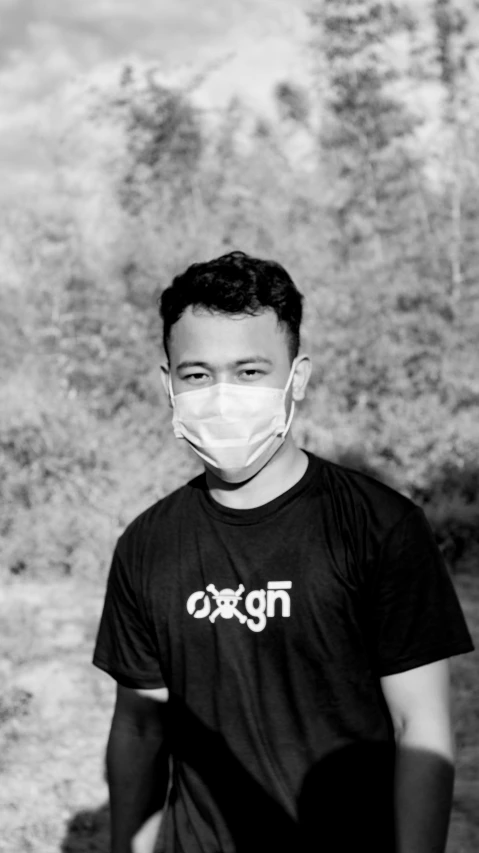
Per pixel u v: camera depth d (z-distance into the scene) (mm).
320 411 11656
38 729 5605
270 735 2137
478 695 5871
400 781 2055
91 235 14297
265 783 2143
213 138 15242
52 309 12758
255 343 2188
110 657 2361
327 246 14156
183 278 2238
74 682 6250
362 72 14906
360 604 2105
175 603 2189
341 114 14898
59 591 8172
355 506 2123
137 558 2254
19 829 4652
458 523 9047
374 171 14758
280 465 2209
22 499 9305
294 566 2115
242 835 2160
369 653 2133
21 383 11266
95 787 5027
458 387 11859
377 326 12867
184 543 2203
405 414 11336
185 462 10141
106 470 9617
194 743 2207
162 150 14930
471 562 8750
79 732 5594
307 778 2123
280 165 14836
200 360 2199
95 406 11695
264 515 2148
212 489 2236
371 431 11203
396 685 2096
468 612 7449
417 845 2000
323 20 14953
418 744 2055
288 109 15055
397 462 10555
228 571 2152
